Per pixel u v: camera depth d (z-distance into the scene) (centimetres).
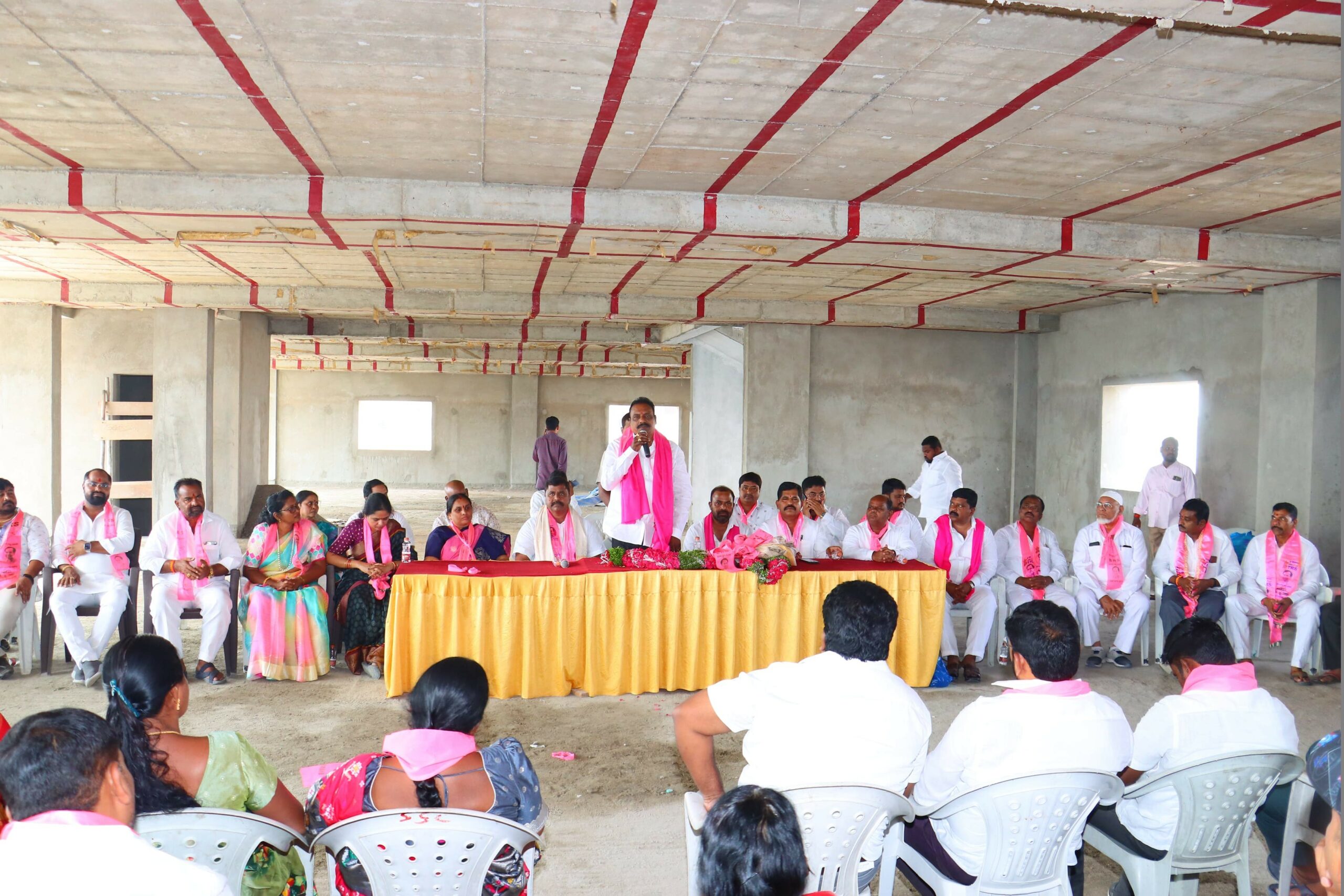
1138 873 264
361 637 576
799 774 228
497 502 1927
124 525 579
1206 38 357
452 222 609
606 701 525
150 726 216
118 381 1143
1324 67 381
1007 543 632
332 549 603
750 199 622
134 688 212
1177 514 865
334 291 1064
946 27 351
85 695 521
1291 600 593
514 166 549
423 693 221
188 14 342
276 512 565
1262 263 705
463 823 209
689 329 1309
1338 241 720
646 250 737
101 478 568
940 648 574
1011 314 1162
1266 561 612
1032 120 456
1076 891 278
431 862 211
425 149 514
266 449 1402
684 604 532
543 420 2367
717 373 1462
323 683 558
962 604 598
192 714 497
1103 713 244
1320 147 487
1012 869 242
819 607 539
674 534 609
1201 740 257
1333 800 190
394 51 377
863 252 725
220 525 576
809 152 516
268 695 531
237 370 1229
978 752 239
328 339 1758
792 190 604
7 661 555
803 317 1123
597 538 595
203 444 1094
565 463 1413
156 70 397
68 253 797
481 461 2339
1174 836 258
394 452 2309
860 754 228
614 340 1548
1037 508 629
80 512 569
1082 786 237
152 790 204
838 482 1207
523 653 522
